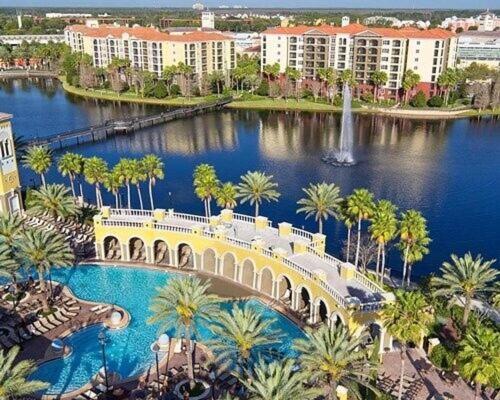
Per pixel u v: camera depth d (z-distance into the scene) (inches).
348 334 1865.2
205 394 2000.5
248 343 1795.0
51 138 5944.9
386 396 1891.0
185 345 2308.1
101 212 3152.1
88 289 2780.5
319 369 1676.9
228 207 3228.3
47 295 2684.5
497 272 2229.3
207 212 3368.6
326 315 2402.8
